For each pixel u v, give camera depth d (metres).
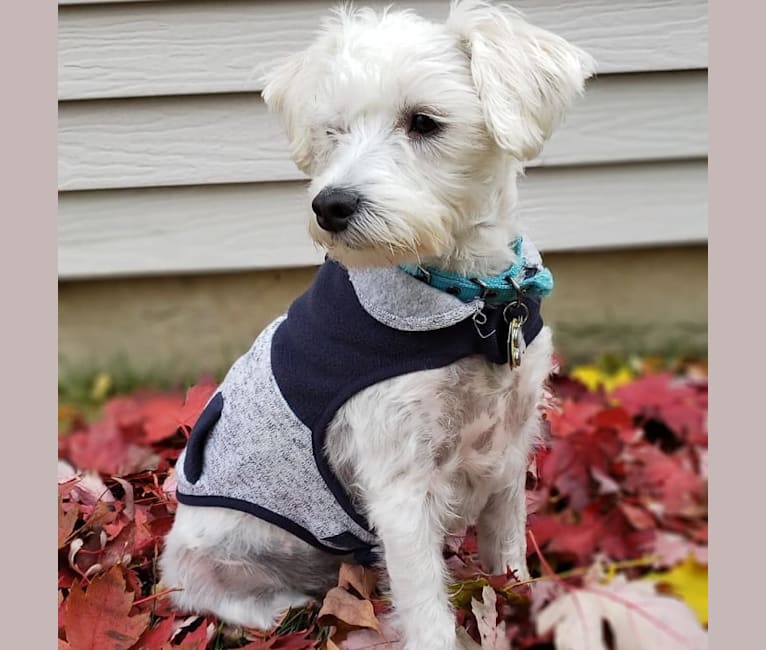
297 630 0.72
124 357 1.20
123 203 1.13
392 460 0.64
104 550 0.72
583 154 1.12
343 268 0.66
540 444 0.79
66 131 1.09
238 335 1.20
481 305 0.62
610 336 1.20
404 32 0.63
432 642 0.64
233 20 1.06
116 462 0.96
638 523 0.86
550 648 0.75
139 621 0.65
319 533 0.71
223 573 0.73
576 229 1.14
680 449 0.99
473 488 0.70
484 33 0.63
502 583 0.69
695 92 1.10
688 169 1.13
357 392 0.64
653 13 1.06
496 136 0.60
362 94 0.62
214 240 1.14
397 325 0.62
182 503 0.75
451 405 0.64
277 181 1.12
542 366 0.68
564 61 0.64
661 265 1.19
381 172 0.60
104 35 1.06
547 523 0.86
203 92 1.08
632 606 0.73
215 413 0.73
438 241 0.60
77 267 1.15
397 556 0.65
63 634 0.69
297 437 0.67
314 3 1.06
